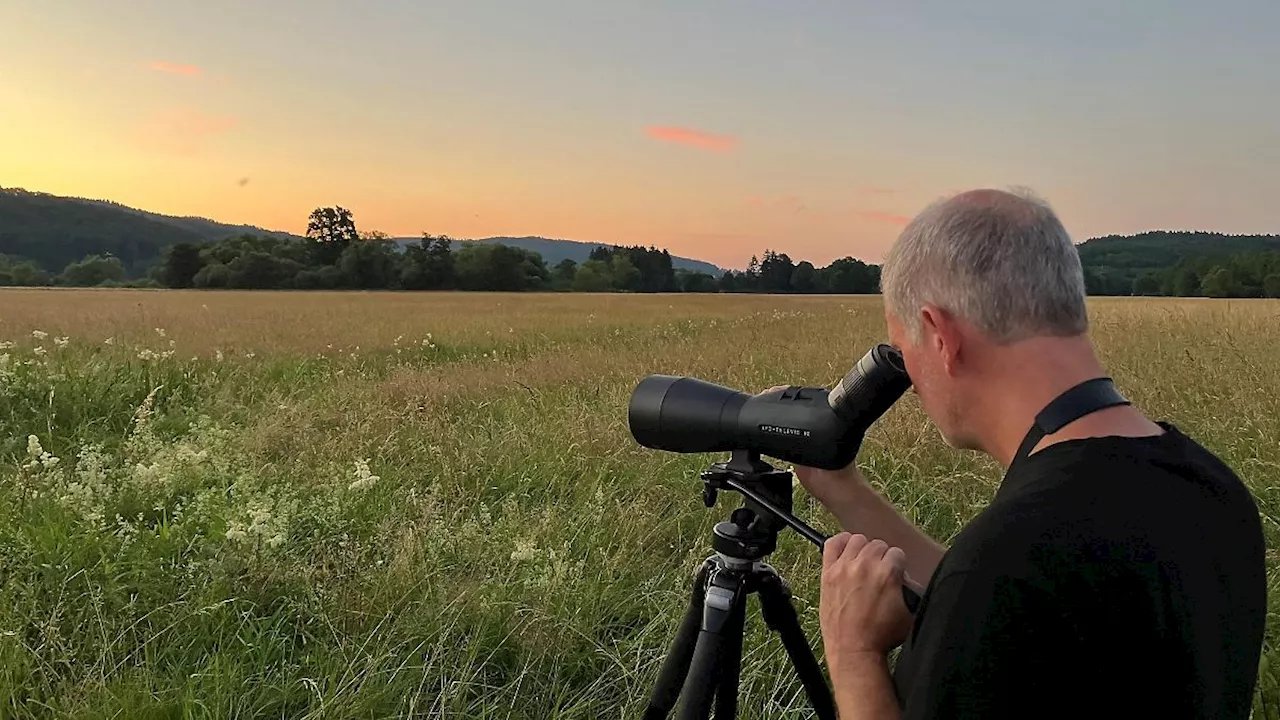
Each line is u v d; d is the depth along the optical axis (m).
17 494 4.20
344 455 5.22
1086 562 0.89
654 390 1.67
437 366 10.27
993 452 1.13
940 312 1.09
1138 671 0.89
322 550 3.73
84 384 6.97
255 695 2.79
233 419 6.68
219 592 3.29
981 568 0.94
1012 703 0.91
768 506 1.55
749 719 2.67
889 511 1.61
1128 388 6.55
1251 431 5.23
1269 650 2.81
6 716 2.53
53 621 2.97
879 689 1.17
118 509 4.18
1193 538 0.95
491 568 3.62
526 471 5.07
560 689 2.95
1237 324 13.12
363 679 2.80
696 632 1.76
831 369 8.43
